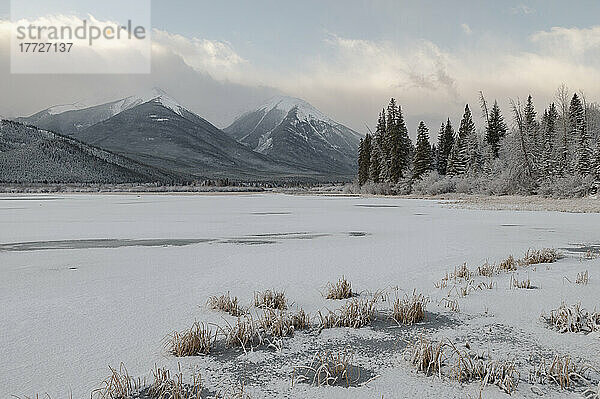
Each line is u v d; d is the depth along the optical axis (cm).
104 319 709
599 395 457
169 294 872
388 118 7831
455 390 486
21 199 6078
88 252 1423
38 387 475
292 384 497
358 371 534
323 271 1108
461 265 1190
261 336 644
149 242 1675
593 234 1917
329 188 10606
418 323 716
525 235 1889
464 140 7362
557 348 607
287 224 2414
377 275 1062
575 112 7456
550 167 5662
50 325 678
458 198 5612
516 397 470
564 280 996
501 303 818
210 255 1360
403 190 7144
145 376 509
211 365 548
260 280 1002
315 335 661
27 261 1253
